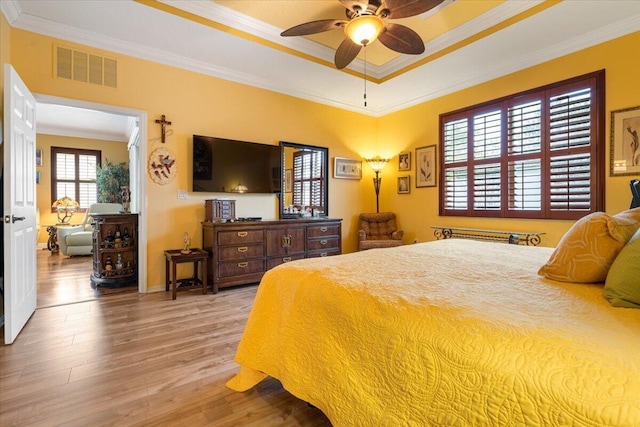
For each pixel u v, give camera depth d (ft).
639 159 9.64
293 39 11.70
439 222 15.40
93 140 25.41
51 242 21.50
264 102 14.55
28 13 9.45
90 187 25.32
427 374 3.06
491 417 2.53
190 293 11.83
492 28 10.41
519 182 12.51
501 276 4.72
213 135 13.17
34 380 5.98
